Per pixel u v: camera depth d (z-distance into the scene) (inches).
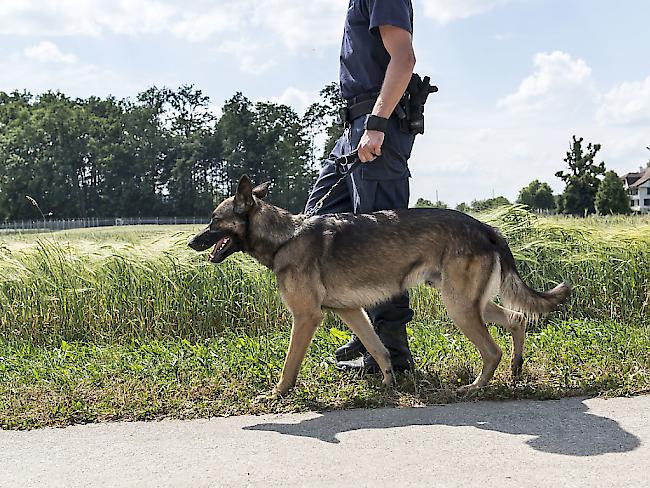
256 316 320.5
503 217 372.2
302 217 204.8
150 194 3105.3
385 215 201.6
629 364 213.6
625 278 329.1
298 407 184.1
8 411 181.3
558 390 192.1
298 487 127.3
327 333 272.5
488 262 195.5
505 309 209.5
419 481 128.8
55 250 330.6
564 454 141.8
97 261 324.8
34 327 308.7
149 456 146.9
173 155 3196.4
